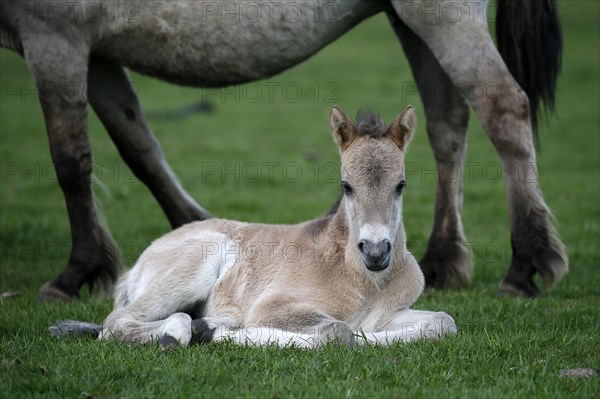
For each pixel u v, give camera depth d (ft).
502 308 36.68
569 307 36.99
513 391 24.75
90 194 42.37
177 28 41.19
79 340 30.66
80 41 41.27
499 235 60.75
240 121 115.34
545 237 40.55
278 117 117.80
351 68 152.66
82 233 42.11
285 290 31.40
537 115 46.06
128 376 26.40
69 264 42.24
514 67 44.14
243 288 32.65
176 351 28.89
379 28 212.64
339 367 26.76
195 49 41.68
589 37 186.80
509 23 43.91
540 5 43.65
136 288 34.14
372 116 31.32
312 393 24.49
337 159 91.30
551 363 27.58
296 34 42.06
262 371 26.91
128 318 31.81
